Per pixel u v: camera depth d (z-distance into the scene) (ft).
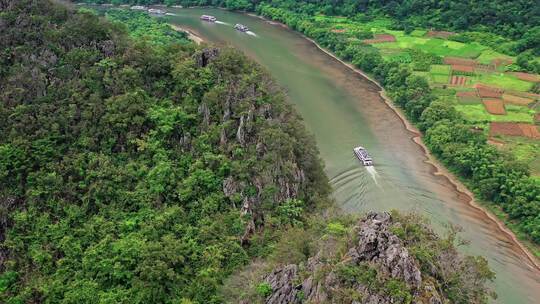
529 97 618.85
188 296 298.76
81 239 318.24
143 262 303.89
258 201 359.25
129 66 394.93
